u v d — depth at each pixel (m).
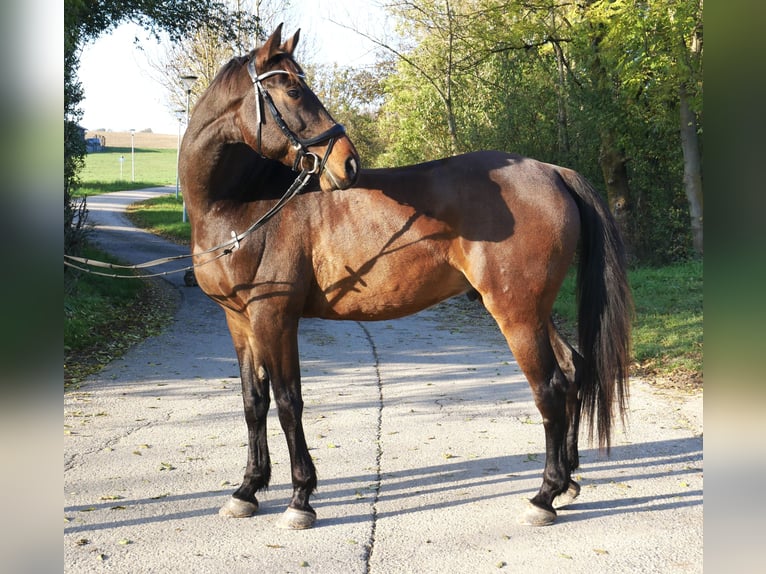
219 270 3.47
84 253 12.80
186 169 3.52
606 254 3.62
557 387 3.48
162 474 4.18
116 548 3.21
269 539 3.33
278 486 4.06
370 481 4.07
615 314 3.58
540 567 3.02
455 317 10.56
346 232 3.48
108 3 12.55
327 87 27.02
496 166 3.57
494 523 3.49
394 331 9.34
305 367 7.16
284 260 3.43
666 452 4.52
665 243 14.78
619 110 13.89
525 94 15.58
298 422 3.49
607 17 11.80
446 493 3.88
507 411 5.52
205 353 7.79
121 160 51.72
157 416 5.41
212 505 3.74
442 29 16.31
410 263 3.51
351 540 3.30
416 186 3.54
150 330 9.00
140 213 26.91
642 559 3.08
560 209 3.50
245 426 5.16
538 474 4.15
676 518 3.52
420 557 3.12
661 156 15.38
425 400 5.86
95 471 4.22
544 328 3.52
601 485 3.99
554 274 3.50
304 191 3.53
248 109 3.33
